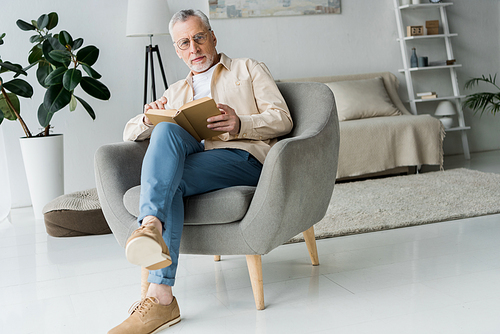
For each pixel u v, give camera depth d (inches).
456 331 52.1
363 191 129.7
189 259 86.0
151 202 54.7
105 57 154.0
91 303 68.3
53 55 122.9
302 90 73.7
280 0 171.9
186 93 80.0
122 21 154.8
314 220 67.4
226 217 58.8
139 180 70.0
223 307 63.4
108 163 67.2
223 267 80.4
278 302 63.7
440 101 194.9
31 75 145.6
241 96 73.9
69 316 64.1
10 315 65.8
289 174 57.7
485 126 201.8
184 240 62.6
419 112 193.2
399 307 59.2
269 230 58.0
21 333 59.9
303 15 176.2
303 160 60.0
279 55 174.7
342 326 55.2
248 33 170.6
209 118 64.0
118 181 66.9
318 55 179.3
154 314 56.2
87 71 128.0
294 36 175.9
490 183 128.0
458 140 197.8
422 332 52.4
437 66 182.4
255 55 172.1
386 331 53.2
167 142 58.4
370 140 149.0
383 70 187.5
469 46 197.8
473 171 148.7
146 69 151.2
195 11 77.2
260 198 57.7
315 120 68.1
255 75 74.9
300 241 91.4
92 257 91.4
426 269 72.0
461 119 189.2
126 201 63.2
